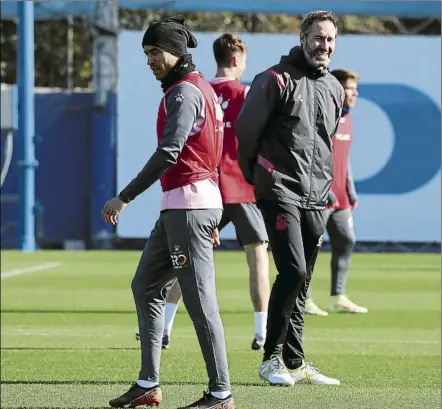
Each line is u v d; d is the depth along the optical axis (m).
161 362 27.06
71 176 82.75
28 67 76.75
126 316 38.66
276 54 76.50
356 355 28.91
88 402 21.00
